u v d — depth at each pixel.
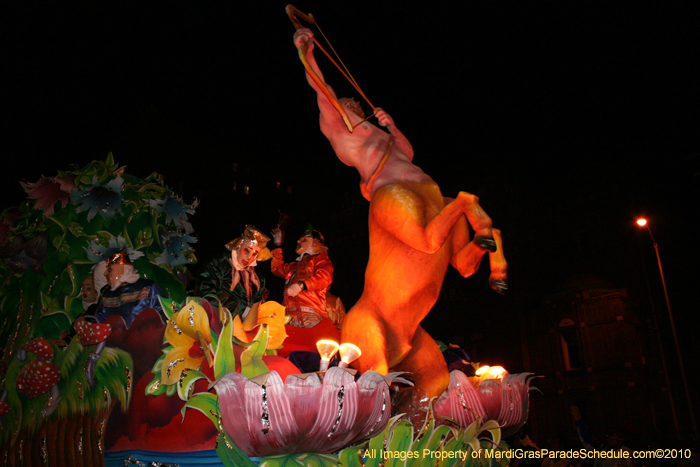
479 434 3.37
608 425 24.22
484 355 28.56
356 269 32.50
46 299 3.37
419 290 3.14
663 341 26.61
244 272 3.77
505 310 28.52
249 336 2.90
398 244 3.15
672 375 26.28
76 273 3.40
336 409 2.08
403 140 3.66
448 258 3.30
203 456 2.39
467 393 3.12
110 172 3.58
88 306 3.33
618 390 24.45
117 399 2.68
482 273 29.59
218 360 2.29
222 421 2.11
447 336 29.84
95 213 3.48
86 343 2.79
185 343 2.47
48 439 2.84
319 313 3.89
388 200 3.12
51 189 3.62
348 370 2.14
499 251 3.14
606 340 25.33
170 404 2.51
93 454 2.68
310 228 4.37
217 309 2.62
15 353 3.25
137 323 2.77
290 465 2.17
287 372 2.71
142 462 2.51
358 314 3.11
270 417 2.03
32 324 3.32
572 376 25.80
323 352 2.35
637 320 25.89
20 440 2.96
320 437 2.10
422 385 3.26
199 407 2.32
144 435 2.54
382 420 2.29
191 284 4.58
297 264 4.12
